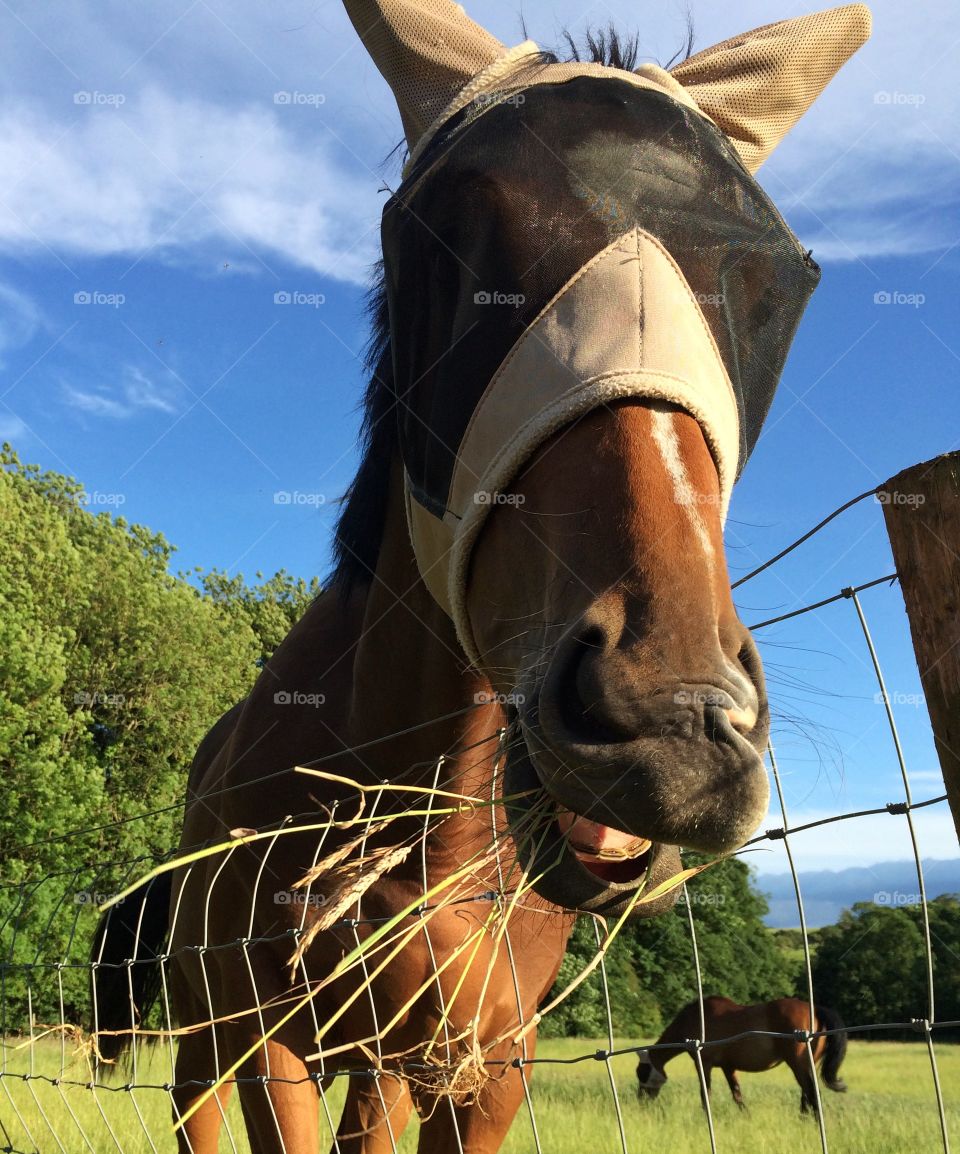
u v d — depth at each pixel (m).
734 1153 6.23
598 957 1.40
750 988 15.72
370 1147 2.46
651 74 1.92
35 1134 4.93
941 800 1.14
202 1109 2.91
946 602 1.11
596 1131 6.76
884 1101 8.28
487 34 1.98
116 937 3.67
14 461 27.03
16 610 20.58
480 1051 1.45
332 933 1.98
